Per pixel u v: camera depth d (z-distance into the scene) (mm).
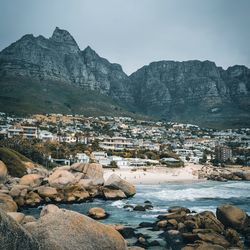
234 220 37562
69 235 10648
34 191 61062
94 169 83438
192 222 37719
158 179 119312
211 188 95375
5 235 8773
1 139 140750
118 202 65062
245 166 178000
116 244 11555
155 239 35000
